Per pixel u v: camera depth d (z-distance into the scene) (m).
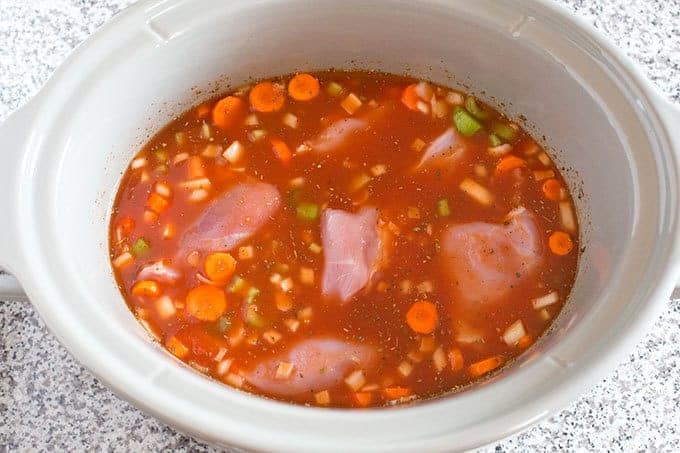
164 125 0.79
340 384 0.72
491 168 0.79
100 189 0.75
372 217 0.77
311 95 0.81
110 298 0.72
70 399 0.76
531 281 0.75
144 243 0.76
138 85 0.75
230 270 0.75
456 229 0.77
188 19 0.74
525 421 0.61
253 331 0.74
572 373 0.62
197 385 0.63
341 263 0.75
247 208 0.77
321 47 0.79
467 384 0.72
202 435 0.61
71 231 0.69
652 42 0.87
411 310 0.74
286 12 0.76
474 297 0.74
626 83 0.71
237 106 0.80
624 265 0.66
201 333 0.74
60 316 0.63
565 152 0.77
